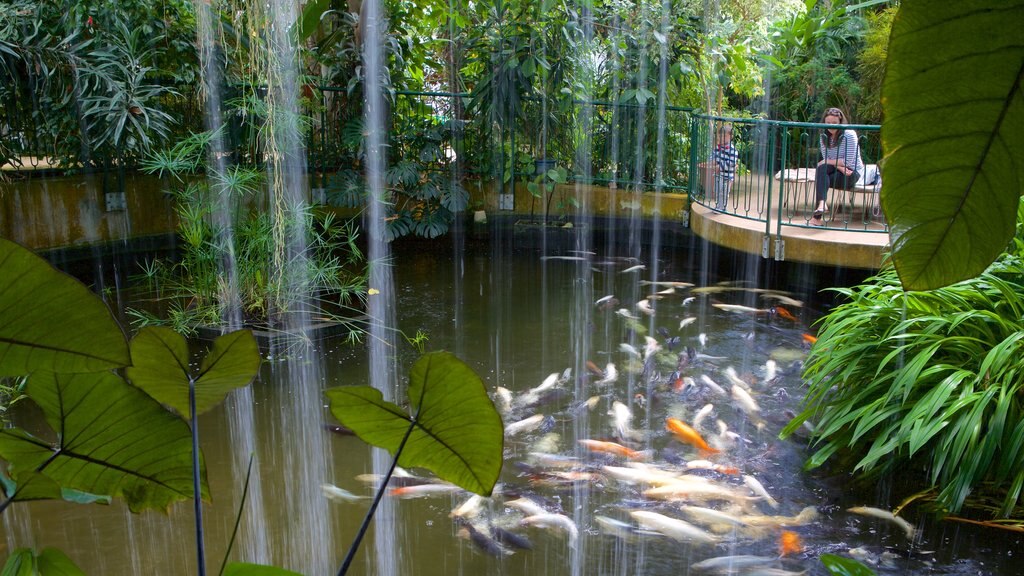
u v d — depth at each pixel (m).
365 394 0.77
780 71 8.83
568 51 7.70
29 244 6.04
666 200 7.43
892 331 3.16
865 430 3.01
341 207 7.55
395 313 5.47
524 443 3.49
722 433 3.55
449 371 0.75
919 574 2.48
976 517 2.78
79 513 2.93
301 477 3.18
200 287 5.20
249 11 5.37
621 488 3.08
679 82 7.96
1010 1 0.44
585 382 4.20
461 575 2.53
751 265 6.21
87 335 0.66
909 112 0.49
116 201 6.51
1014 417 2.83
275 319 5.05
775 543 2.67
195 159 6.59
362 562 2.59
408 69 8.22
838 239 5.46
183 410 0.92
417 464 0.86
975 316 3.04
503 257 7.14
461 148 7.82
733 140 7.23
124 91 5.87
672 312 5.46
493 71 7.62
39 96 5.93
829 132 6.17
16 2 5.86
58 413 0.87
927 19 0.46
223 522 2.86
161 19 6.38
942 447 2.87
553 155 7.92
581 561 2.59
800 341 4.84
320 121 7.32
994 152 0.49
